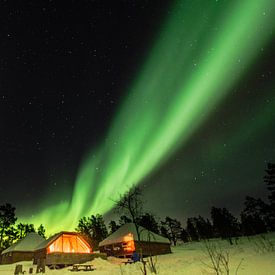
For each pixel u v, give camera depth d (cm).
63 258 3284
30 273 2345
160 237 4406
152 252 4081
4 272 2770
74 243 3800
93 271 2356
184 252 4084
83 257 3428
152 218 5588
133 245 3981
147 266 2441
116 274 1997
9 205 6644
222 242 5334
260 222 6731
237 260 2083
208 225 8669
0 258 4931
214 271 1678
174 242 8825
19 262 4303
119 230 4406
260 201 5369
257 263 1811
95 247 7606
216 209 6512
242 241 4659
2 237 6475
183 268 1989
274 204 4834
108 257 4066
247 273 1520
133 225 4328
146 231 4281
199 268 1889
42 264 2422
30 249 4591
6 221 6525
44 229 8256
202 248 4653
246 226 6844
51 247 3653
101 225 8412
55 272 2381
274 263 1722
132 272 2005
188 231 9081
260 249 2698
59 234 3709
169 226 9144
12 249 4550
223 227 6288
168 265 2391
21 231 7338
